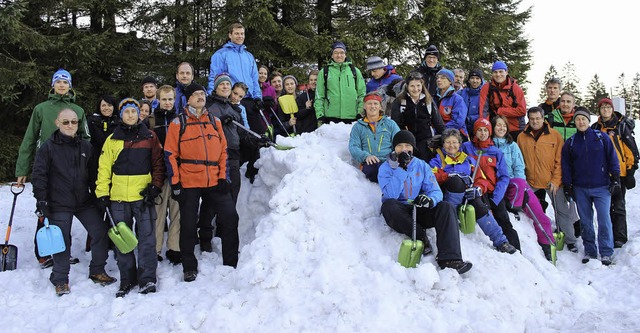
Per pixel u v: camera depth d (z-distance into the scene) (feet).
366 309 11.30
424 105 16.92
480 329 11.07
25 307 13.07
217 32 40.47
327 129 18.60
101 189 13.80
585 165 17.31
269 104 22.21
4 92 32.65
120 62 41.47
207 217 16.52
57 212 13.92
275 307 11.69
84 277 15.20
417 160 14.25
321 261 12.55
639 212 23.56
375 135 16.12
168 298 12.89
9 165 36.40
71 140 14.16
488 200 15.79
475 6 50.44
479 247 14.35
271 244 13.08
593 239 17.43
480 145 16.47
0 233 19.74
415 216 13.24
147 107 18.81
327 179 15.33
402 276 12.35
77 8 37.11
